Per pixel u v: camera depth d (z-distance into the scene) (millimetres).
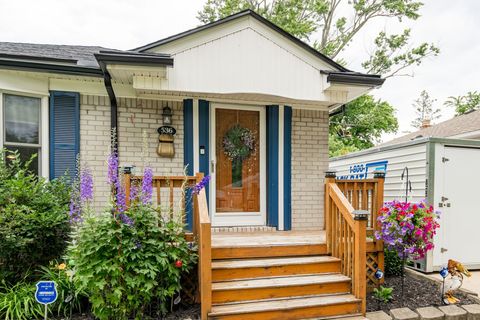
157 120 4598
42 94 4285
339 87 4590
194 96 4660
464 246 4945
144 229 2949
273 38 4488
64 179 4098
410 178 5227
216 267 3297
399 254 3705
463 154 5000
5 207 3342
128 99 4504
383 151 6016
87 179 3018
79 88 4402
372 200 4047
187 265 3131
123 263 2779
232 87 4336
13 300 2951
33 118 4289
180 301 3230
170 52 4145
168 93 4492
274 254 3662
